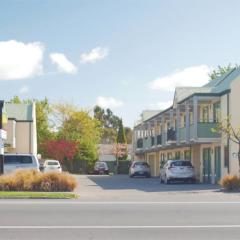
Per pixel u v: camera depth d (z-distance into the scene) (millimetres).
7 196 21938
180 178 35094
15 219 14594
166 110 45188
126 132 107812
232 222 14070
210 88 39562
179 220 14461
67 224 13664
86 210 16859
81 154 67250
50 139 66938
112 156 83812
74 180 25812
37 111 68500
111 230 12703
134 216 15328
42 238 11594
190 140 36969
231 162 32875
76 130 68562
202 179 38938
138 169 50281
